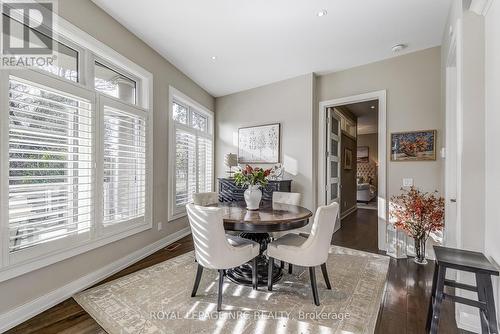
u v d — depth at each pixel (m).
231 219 2.19
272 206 2.88
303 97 3.98
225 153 4.98
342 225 4.87
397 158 3.26
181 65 3.71
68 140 2.14
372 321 1.77
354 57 3.38
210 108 4.95
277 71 3.88
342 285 2.31
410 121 3.20
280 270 2.55
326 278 2.23
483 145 1.73
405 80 3.25
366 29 2.72
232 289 2.24
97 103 2.40
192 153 4.28
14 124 1.74
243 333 1.63
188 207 2.05
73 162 2.14
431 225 2.76
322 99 3.98
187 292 2.18
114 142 2.62
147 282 2.37
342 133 5.54
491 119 1.62
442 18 2.51
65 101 2.12
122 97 2.88
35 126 1.88
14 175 1.75
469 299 1.57
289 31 2.78
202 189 4.61
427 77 3.11
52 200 1.97
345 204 5.82
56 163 2.04
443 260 1.53
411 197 3.02
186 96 4.06
